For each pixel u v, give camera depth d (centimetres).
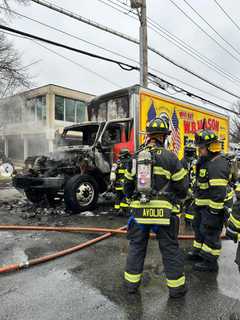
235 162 445
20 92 1897
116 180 610
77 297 270
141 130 674
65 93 2200
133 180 279
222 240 450
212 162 321
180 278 269
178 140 798
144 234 276
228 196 351
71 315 241
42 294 275
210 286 293
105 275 317
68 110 2236
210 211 317
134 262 276
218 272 327
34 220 570
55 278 309
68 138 789
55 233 480
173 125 780
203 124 931
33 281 302
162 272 325
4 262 354
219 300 265
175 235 272
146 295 273
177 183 270
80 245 404
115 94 712
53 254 369
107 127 681
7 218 586
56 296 271
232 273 324
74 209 623
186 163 473
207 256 325
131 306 254
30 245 420
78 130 768
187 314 243
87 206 640
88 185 647
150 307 253
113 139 709
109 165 686
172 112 780
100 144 672
